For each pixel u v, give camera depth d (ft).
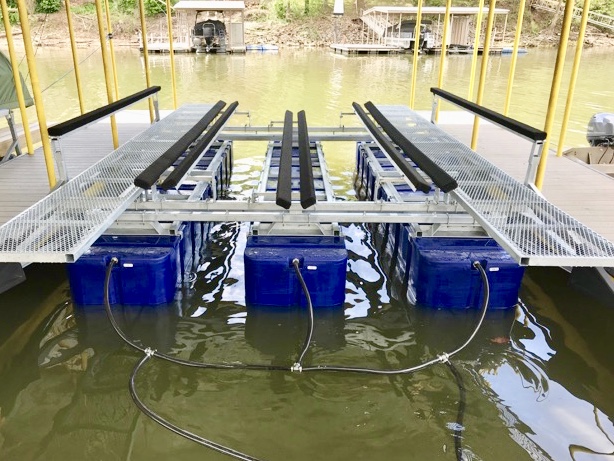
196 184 14.99
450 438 8.13
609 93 43.11
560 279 12.53
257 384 9.31
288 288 11.36
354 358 10.01
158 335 10.60
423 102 38.60
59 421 8.42
